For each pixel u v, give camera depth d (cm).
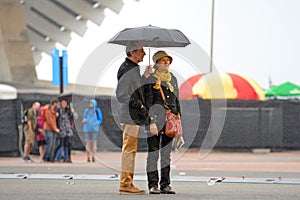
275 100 6231
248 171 3891
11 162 4959
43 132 4981
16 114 5766
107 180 3153
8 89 7812
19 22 12012
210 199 2328
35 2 12769
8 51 12206
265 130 6231
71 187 2777
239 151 6225
